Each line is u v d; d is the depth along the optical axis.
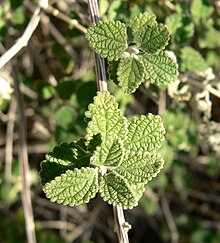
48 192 0.11
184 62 0.17
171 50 0.17
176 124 0.19
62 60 0.22
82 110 0.19
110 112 0.11
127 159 0.11
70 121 0.19
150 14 0.12
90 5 0.13
